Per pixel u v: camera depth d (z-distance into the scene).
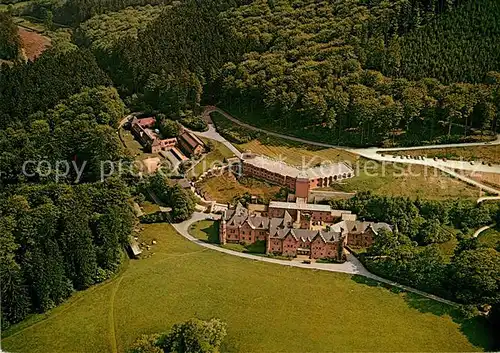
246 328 182.25
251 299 196.50
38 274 193.12
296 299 196.25
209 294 199.75
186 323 175.00
